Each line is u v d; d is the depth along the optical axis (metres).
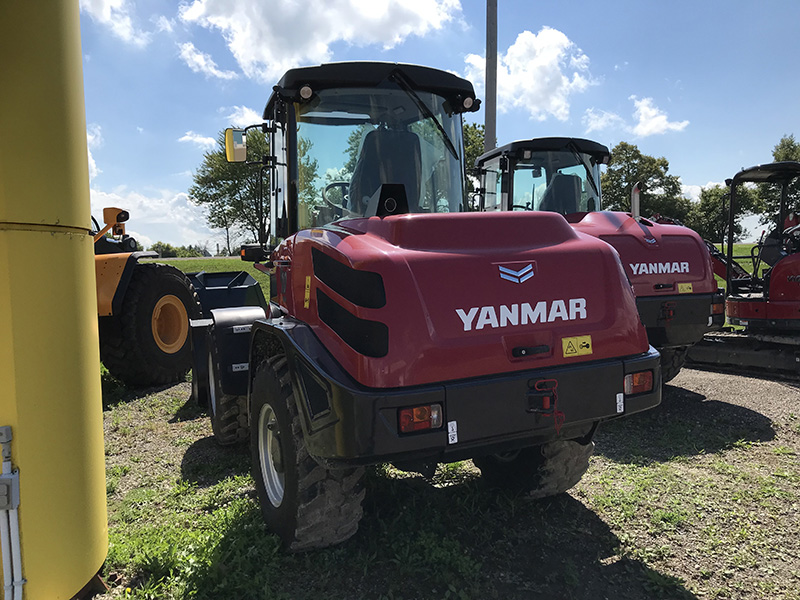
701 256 5.50
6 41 2.05
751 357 6.49
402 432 2.21
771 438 4.50
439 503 3.32
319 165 3.37
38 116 2.14
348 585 2.58
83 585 2.39
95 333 2.51
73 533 2.32
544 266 2.57
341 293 2.51
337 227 2.98
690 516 3.19
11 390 2.11
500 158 6.81
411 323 2.30
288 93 3.30
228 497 3.54
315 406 2.38
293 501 2.63
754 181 7.10
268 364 2.91
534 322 2.48
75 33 2.33
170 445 4.66
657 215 6.56
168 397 6.15
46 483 2.21
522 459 3.29
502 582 2.60
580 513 3.24
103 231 5.60
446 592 2.47
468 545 2.91
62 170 2.24
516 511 3.26
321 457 2.36
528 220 2.73
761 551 2.83
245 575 2.56
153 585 2.59
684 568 2.70
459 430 2.29
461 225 2.61
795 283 6.04
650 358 2.64
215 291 7.58
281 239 3.63
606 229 5.46
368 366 2.26
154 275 6.50
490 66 9.41
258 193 4.10
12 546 2.12
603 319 2.61
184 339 6.85
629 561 2.76
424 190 3.49
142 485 3.85
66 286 2.28
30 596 2.17
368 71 3.37
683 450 4.29
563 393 2.44
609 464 4.00
